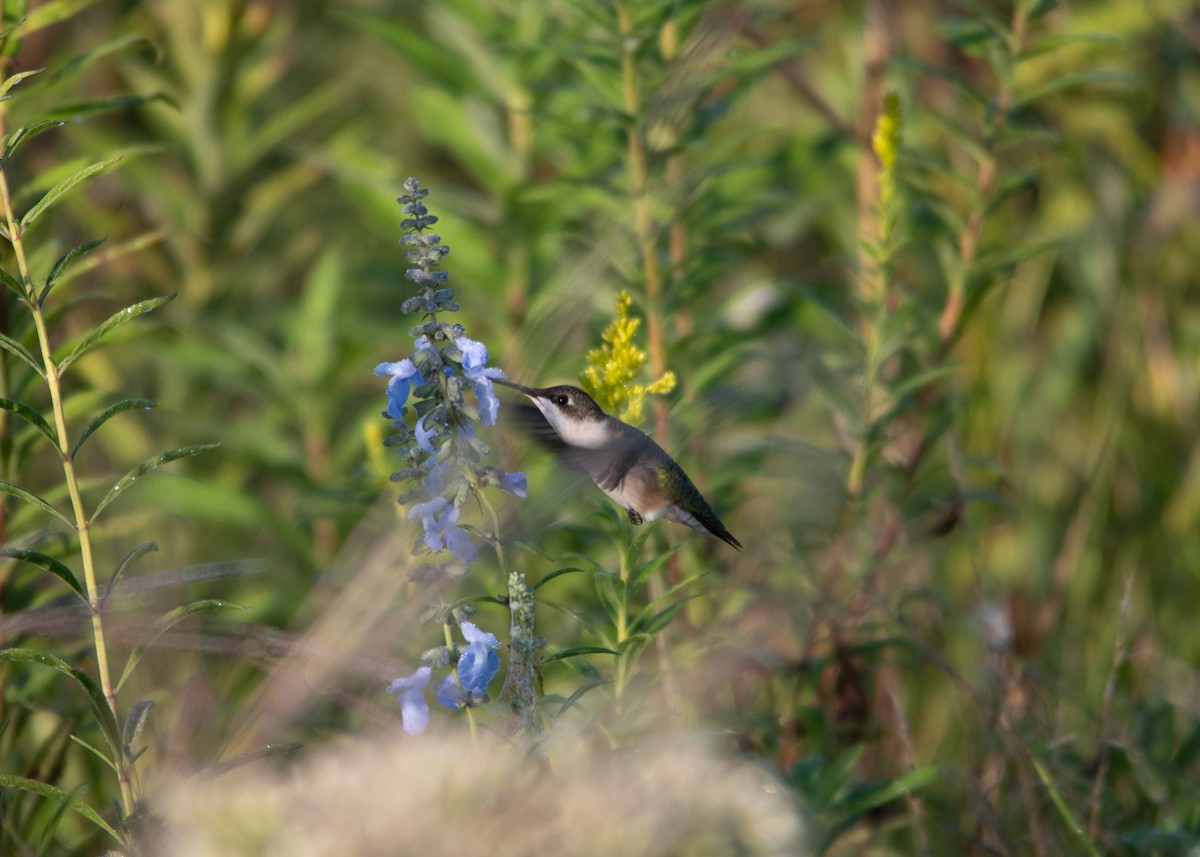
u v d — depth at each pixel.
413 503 5.38
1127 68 13.25
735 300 9.58
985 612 9.79
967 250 9.86
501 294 11.12
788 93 13.92
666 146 9.38
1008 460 12.60
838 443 9.71
